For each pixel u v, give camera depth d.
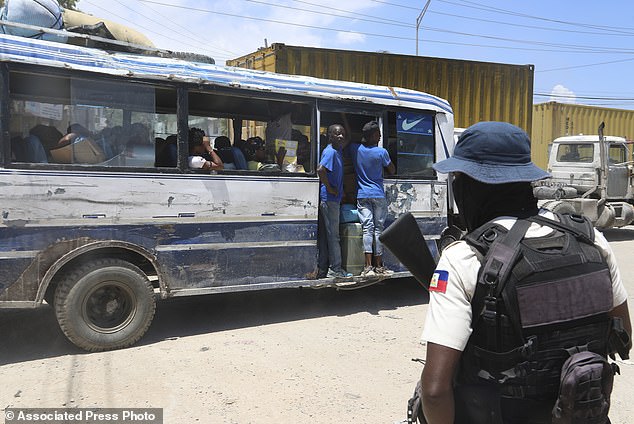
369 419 3.46
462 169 1.67
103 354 4.49
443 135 6.57
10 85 4.40
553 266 1.52
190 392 3.78
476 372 1.55
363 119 6.67
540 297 1.49
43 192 4.27
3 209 4.14
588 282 1.55
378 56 9.80
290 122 5.93
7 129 4.16
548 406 1.54
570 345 1.53
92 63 4.50
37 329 5.12
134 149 4.72
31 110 4.52
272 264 5.36
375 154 5.85
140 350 4.59
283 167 5.64
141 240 4.68
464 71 10.71
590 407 1.47
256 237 5.26
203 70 5.00
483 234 1.59
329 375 4.14
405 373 4.21
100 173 4.49
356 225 5.90
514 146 1.67
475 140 1.69
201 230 4.96
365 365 4.36
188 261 4.91
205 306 6.06
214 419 3.40
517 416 1.55
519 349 1.49
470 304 1.53
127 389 3.80
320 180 5.60
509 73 11.19
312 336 5.07
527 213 1.68
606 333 1.60
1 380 3.92
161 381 3.95
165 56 5.38
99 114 4.60
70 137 4.47
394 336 5.12
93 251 4.58
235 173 5.13
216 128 6.56
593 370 1.45
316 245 5.61
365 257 5.93
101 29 5.09
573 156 12.13
